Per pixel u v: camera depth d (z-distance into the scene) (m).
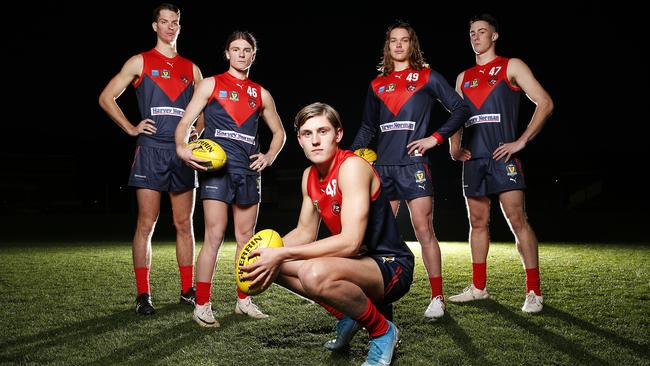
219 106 3.79
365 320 2.49
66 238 10.44
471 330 3.19
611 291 4.38
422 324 3.36
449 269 5.73
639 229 11.83
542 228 12.52
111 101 4.02
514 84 4.03
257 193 3.87
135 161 4.00
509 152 3.85
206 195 3.65
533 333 3.11
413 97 3.93
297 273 2.56
